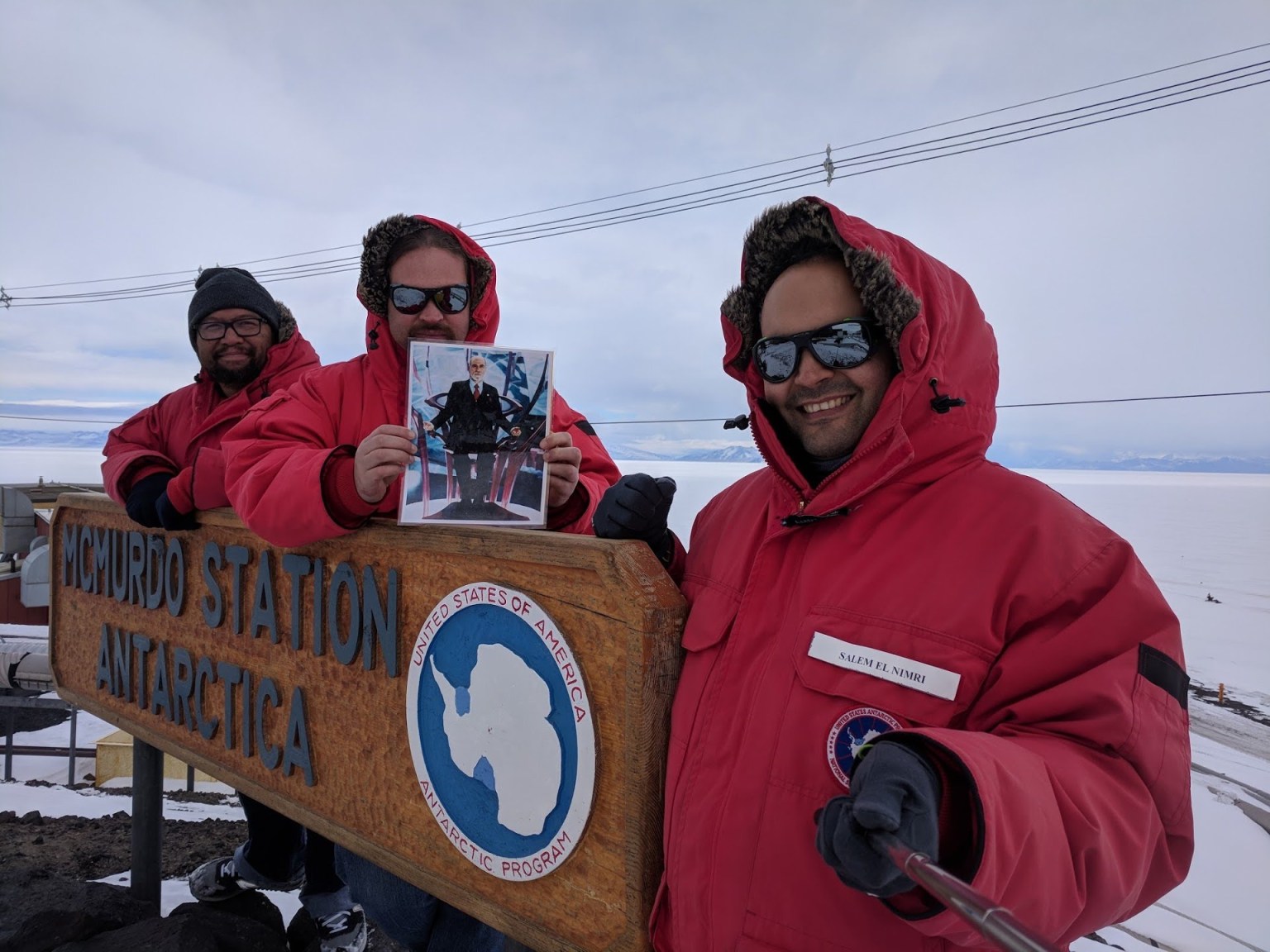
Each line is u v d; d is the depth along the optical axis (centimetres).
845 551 104
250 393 250
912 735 75
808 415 109
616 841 117
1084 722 85
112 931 237
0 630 878
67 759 899
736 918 96
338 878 267
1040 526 94
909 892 72
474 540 137
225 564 208
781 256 113
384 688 161
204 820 466
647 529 123
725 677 107
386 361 185
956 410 104
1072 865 77
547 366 149
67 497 277
